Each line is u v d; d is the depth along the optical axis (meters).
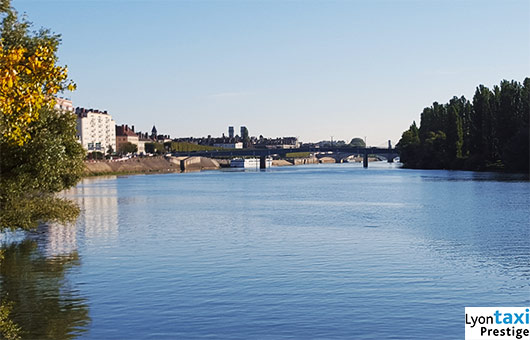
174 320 31.98
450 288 38.34
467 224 72.81
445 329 30.08
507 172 183.00
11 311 34.09
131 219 83.31
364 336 29.05
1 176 43.44
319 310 33.41
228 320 31.83
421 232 65.75
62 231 69.06
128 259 49.88
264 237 63.09
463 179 168.88
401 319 31.69
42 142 43.97
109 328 30.89
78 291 38.56
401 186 152.75
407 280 40.72
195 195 135.00
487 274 42.59
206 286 39.41
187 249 55.22
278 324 31.02
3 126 21.61
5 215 45.38
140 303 35.38
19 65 20.73
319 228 70.75
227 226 73.88
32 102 20.84
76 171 50.81
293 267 45.59
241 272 43.88
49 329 30.75
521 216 80.50
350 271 43.88
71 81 21.73
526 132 171.50
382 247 55.16
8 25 31.34
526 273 42.91
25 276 43.19
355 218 81.88
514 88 188.00
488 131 196.62
